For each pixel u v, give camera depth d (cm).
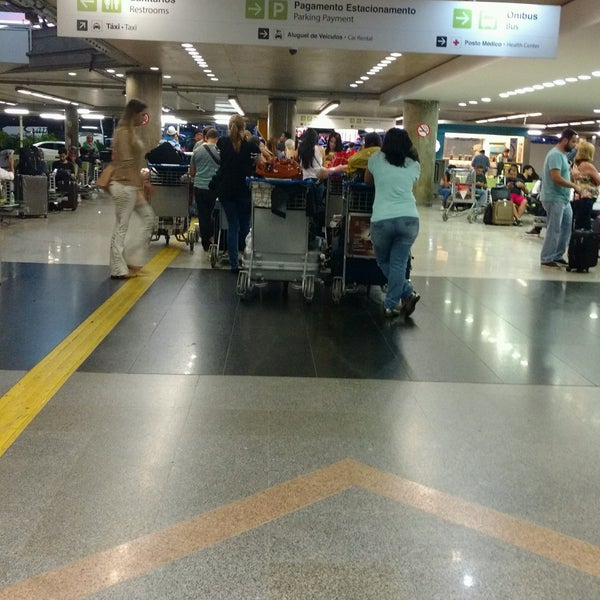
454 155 3609
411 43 932
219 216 922
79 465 348
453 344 591
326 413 428
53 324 605
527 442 395
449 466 361
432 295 792
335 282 733
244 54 1730
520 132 3441
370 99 2611
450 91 2022
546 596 258
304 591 257
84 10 917
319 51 1638
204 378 483
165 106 3834
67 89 3084
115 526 296
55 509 307
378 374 506
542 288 854
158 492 324
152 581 260
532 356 562
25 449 364
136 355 528
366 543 288
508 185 1809
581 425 422
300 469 353
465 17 932
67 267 866
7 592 252
